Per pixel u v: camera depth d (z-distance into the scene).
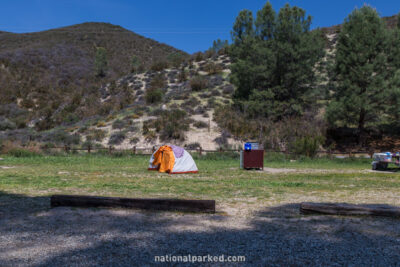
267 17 30.86
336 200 7.16
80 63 69.69
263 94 28.75
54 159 18.95
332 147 25.77
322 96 30.86
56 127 34.22
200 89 40.09
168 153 13.75
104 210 5.73
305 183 10.26
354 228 4.66
